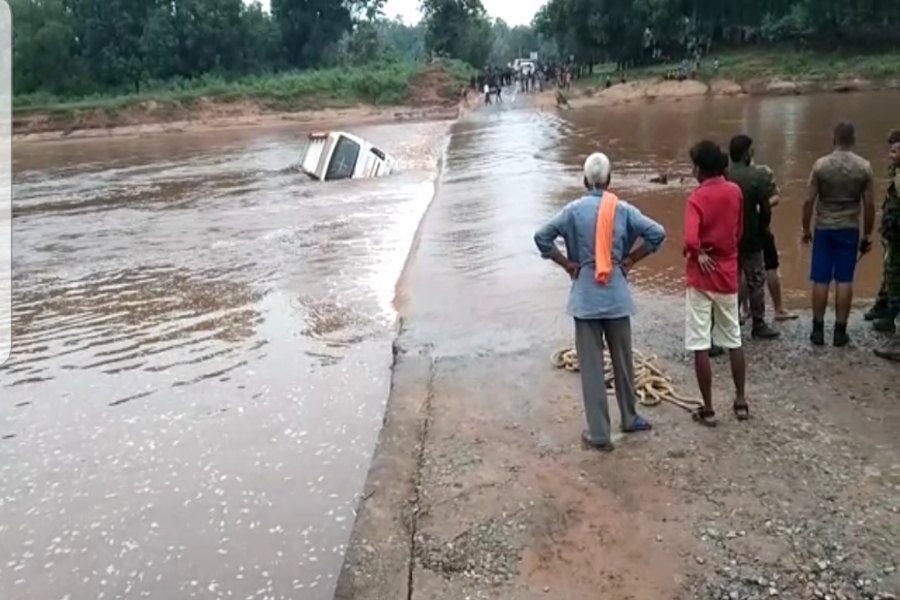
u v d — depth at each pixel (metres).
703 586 3.88
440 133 35.72
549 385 6.43
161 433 6.56
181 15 72.38
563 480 4.93
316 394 7.11
